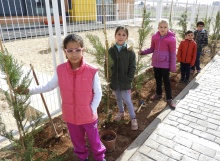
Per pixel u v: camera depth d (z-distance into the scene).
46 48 8.49
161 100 4.58
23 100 2.36
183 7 10.48
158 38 4.00
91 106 2.35
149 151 3.01
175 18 9.91
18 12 4.81
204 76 6.16
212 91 5.11
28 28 3.64
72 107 2.34
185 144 3.17
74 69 2.29
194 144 3.18
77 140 2.59
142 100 4.34
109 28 7.29
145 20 4.25
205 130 3.53
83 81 2.24
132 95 4.71
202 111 4.15
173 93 4.98
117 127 3.55
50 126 3.47
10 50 7.52
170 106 4.24
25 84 2.36
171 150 3.04
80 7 4.43
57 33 3.15
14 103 2.27
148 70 5.89
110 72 3.22
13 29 3.42
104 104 3.94
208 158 2.89
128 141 3.22
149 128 3.53
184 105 4.38
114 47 3.17
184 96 4.82
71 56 2.14
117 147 3.07
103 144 2.91
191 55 5.23
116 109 4.10
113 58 3.20
